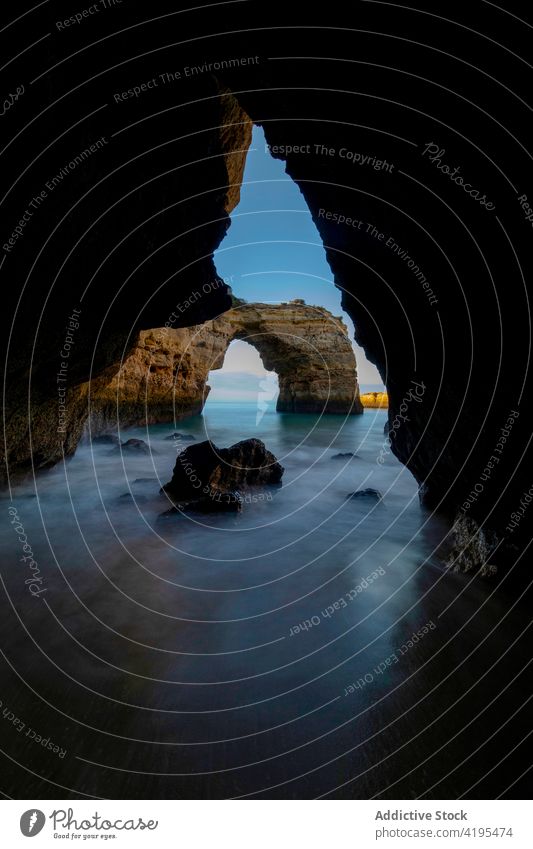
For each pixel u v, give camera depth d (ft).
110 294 22.30
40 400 23.93
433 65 9.84
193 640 12.10
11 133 12.03
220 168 25.72
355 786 7.59
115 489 29.14
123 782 7.64
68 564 17.16
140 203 20.01
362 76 12.35
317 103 15.58
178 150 20.79
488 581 13.93
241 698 9.70
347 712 9.22
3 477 24.06
